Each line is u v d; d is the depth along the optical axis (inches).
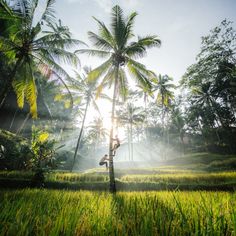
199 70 1082.7
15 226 52.7
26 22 478.0
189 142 1854.1
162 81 1299.2
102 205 87.8
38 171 524.7
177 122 1744.6
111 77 644.1
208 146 1604.3
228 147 1514.5
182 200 105.2
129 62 594.2
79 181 597.6
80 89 972.6
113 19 584.7
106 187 556.4
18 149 664.4
